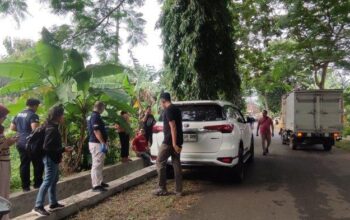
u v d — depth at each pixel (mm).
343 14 18328
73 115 10344
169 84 14141
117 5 10023
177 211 6902
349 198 7898
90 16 9859
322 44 19734
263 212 6859
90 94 10148
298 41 20641
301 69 21391
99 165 7734
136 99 14875
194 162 8727
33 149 7234
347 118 27547
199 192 8391
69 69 9883
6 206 3463
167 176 9922
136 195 8062
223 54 13898
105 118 10602
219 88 13922
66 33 9805
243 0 21234
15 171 9492
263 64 23766
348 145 19750
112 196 7914
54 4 9195
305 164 12875
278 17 20406
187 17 13305
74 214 6645
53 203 6324
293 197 7977
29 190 7852
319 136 17734
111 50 10273
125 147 11484
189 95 13844
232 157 8695
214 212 6855
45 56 9570
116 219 6422
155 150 9328
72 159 10344
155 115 15844
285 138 21141
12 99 12648
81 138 10344
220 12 13602
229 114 9391
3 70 9469
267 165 12586
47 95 9547
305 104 18047
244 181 9695
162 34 14062
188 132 8773
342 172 11164
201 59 13453
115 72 9953
